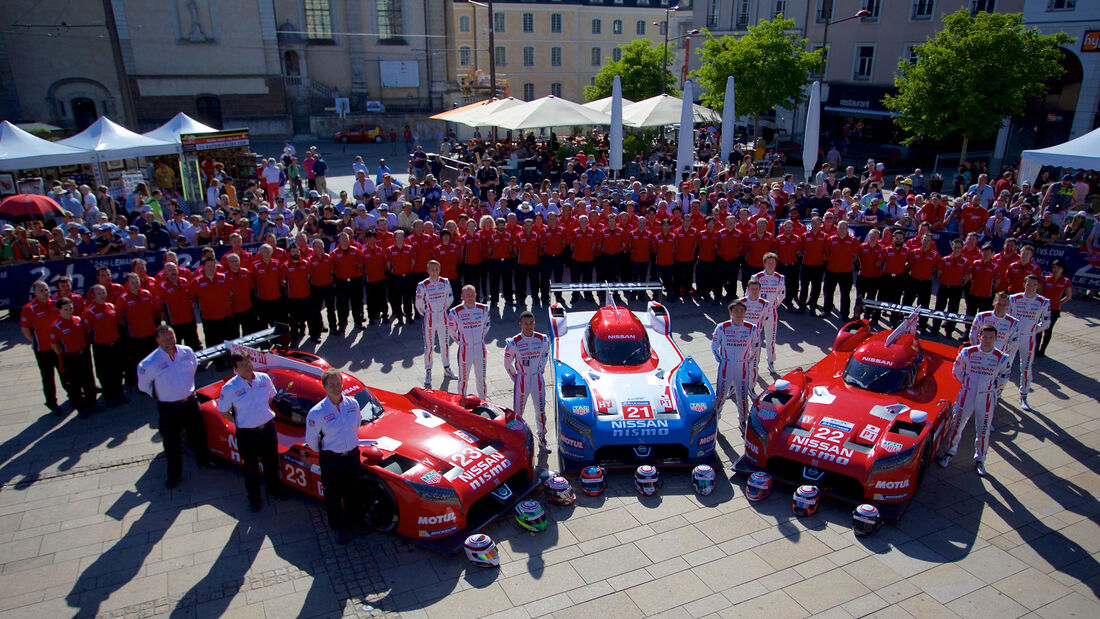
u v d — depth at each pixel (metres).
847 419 7.30
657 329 9.96
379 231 12.34
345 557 6.16
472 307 8.70
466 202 15.44
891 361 7.97
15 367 10.56
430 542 6.24
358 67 46.69
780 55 29.48
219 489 7.27
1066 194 18.19
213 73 42.06
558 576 5.88
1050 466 7.70
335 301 12.34
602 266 13.55
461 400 7.57
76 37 39.38
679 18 52.00
